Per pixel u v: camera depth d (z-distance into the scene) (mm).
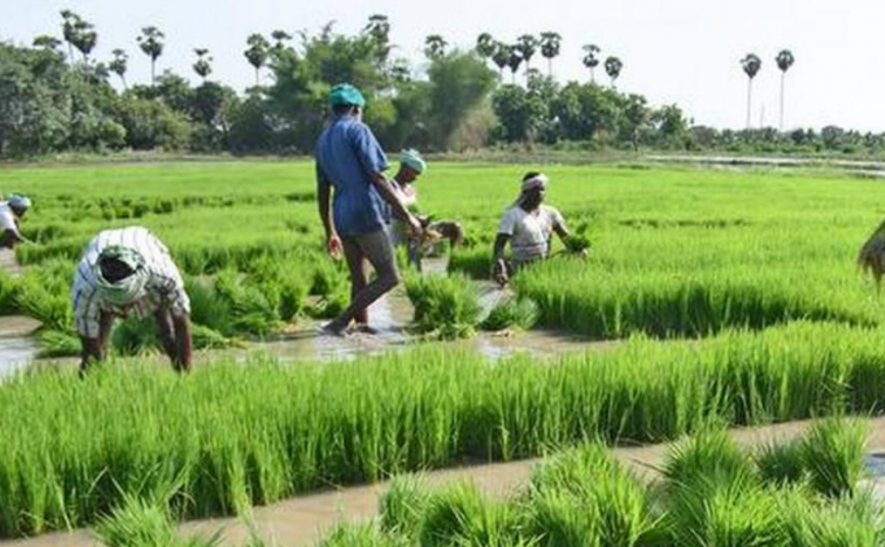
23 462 6285
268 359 8477
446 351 8609
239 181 50031
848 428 6914
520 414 7582
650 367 8133
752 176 54781
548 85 140125
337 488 6969
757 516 5383
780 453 6809
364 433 7082
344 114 12000
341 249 12453
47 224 25844
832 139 141000
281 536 6121
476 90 113812
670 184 45031
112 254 7996
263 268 14812
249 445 6691
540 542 5434
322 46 112500
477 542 5301
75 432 6539
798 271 13562
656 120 132750
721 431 6871
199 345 11375
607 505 5555
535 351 11281
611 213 27031
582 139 131750
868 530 5148
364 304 12023
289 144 112375
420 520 5512
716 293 12383
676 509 5672
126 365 8297
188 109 131750
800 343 8844
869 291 12070
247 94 115250
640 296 12320
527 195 14875
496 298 14688
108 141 107062
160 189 43094
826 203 31359
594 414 7805
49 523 6301
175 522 6215
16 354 11523
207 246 19609
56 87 102312
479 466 7367
